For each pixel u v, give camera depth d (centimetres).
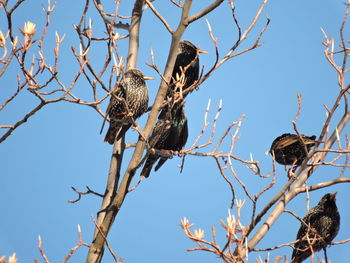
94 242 1090
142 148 1120
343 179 1073
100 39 1001
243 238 848
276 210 1056
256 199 941
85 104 924
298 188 1080
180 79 1029
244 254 858
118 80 945
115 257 909
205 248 836
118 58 953
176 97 1071
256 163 1034
